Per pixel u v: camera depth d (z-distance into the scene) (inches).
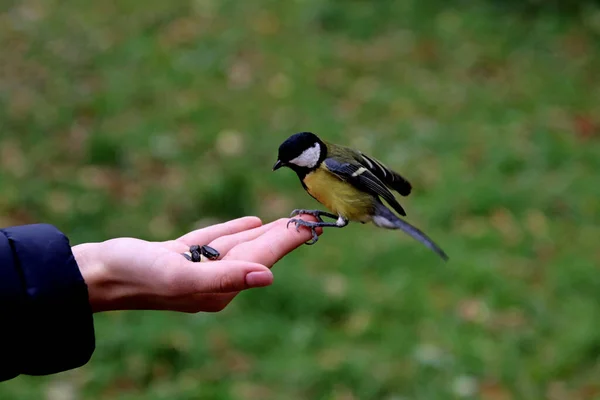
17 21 476.1
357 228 317.1
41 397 230.2
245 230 141.5
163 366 244.8
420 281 285.9
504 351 253.4
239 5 510.0
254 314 267.1
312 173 169.9
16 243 98.3
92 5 504.4
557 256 303.0
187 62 444.5
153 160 356.8
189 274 106.3
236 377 240.7
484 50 467.5
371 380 238.2
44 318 97.6
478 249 305.6
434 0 518.3
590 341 255.9
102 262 109.3
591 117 406.3
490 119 402.3
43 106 394.3
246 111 400.8
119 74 429.1
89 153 356.8
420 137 381.7
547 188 343.3
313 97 415.8
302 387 237.0
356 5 511.5
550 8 510.0
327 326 266.2
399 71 446.9
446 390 237.6
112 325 258.4
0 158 351.6
